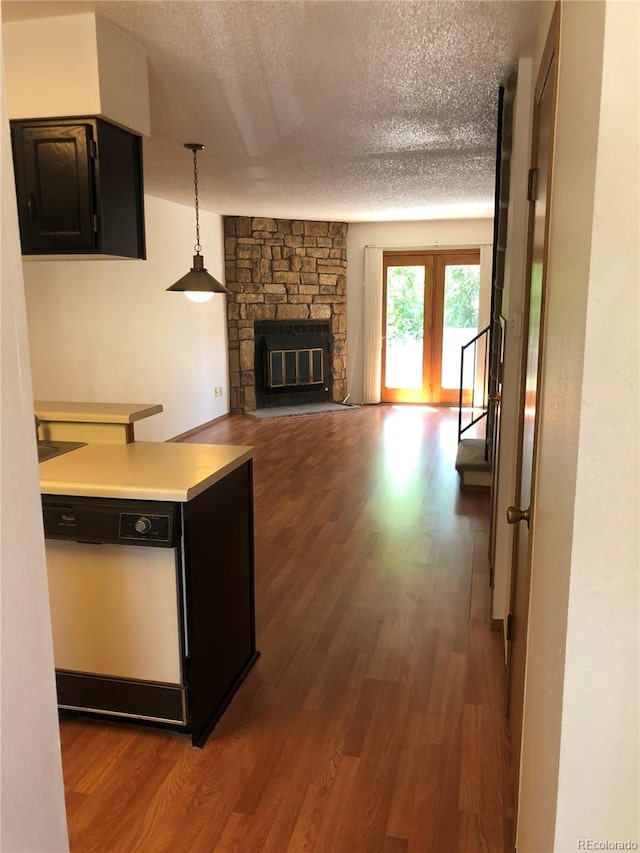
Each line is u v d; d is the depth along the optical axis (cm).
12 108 237
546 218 136
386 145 404
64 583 215
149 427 612
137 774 200
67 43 229
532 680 139
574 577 83
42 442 268
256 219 792
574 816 89
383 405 885
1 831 72
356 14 220
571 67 104
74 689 222
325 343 871
